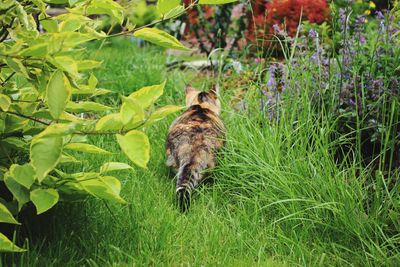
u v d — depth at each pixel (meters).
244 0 9.62
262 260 4.41
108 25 12.71
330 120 5.52
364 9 9.36
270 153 5.24
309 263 4.31
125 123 3.31
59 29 3.66
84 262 4.12
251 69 8.27
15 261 4.04
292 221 4.75
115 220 4.52
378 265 4.22
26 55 3.34
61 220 4.45
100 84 7.79
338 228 4.61
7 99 3.48
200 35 10.20
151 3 13.02
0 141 3.84
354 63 5.74
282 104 5.86
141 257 4.17
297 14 9.12
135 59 9.21
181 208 5.06
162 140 6.11
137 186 5.18
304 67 6.09
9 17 3.59
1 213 3.38
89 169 5.09
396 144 5.36
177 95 7.75
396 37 5.79
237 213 4.95
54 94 3.24
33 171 3.45
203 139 5.45
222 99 6.62
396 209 4.50
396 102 5.09
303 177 4.96
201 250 4.35
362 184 5.11
